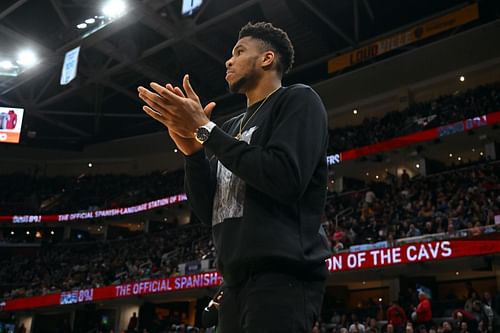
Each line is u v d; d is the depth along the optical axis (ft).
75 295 87.35
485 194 64.64
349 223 72.59
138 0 78.48
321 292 5.71
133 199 119.65
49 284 101.30
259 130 6.03
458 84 90.99
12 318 99.50
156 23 84.02
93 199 124.98
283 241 5.38
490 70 87.25
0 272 110.42
